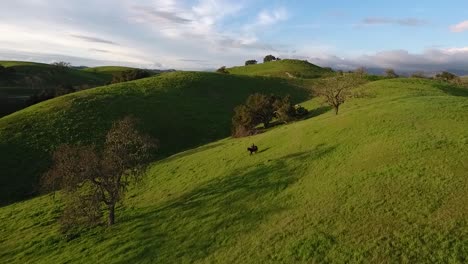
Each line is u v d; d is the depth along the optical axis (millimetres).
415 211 23766
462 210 22609
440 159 29531
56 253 32500
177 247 28078
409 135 35906
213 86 111938
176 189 43000
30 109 80375
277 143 47844
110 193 36531
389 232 22438
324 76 165750
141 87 100625
